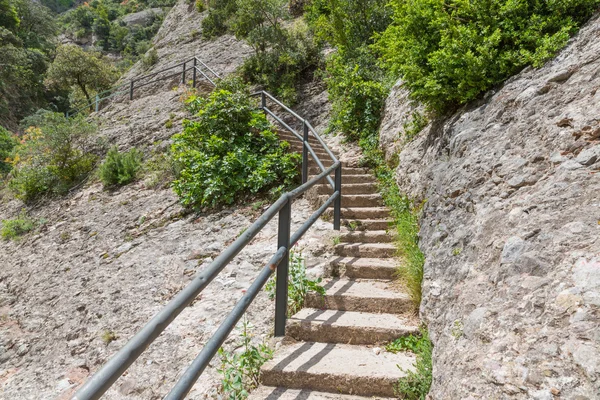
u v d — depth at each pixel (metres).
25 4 37.59
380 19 10.41
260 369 2.54
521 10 3.59
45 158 9.71
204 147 6.96
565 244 1.92
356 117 7.79
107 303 4.59
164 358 3.32
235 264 4.48
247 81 12.67
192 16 22.38
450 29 3.94
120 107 13.53
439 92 4.14
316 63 12.17
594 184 2.12
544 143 2.68
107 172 8.56
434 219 3.48
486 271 2.29
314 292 3.33
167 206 6.85
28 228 8.00
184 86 13.02
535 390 1.48
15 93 26.70
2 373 4.05
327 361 2.56
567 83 2.91
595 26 3.08
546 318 1.68
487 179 2.96
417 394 2.26
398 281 3.56
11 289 6.04
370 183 5.71
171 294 4.43
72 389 3.48
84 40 53.19
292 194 2.60
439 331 2.43
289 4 16.03
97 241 6.49
